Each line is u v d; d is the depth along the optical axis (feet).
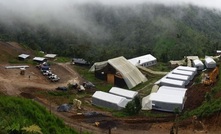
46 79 231.30
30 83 213.66
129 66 249.96
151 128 144.36
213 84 202.80
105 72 240.73
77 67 283.18
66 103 181.57
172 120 154.81
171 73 238.07
